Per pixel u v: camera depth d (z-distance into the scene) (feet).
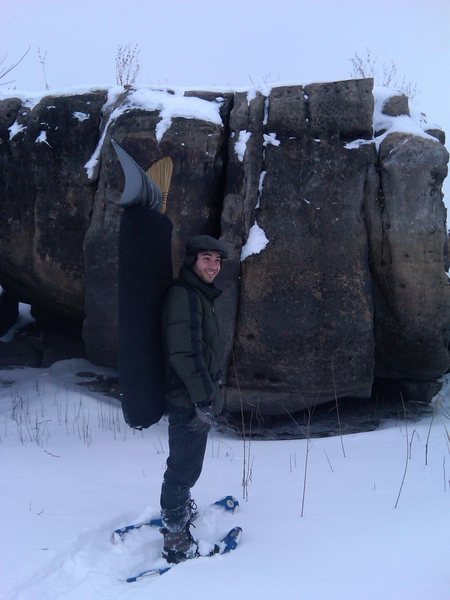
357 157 22.08
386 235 21.79
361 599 8.84
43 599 9.55
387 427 21.94
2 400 24.77
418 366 22.98
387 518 11.84
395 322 22.38
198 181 22.13
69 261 24.26
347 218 21.84
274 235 21.66
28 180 24.49
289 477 15.52
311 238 21.65
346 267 21.63
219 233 22.75
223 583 9.75
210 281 11.37
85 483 15.20
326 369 21.44
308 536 11.35
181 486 11.01
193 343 10.55
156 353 10.83
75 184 23.94
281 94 22.70
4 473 15.96
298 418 22.53
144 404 10.78
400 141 21.68
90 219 23.95
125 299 10.61
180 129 22.30
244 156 22.27
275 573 9.96
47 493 14.32
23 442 19.48
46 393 24.94
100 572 10.50
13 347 29.35
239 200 22.04
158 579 10.08
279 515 12.64
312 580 9.57
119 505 13.51
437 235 21.43
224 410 22.35
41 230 24.39
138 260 10.51
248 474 15.89
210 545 11.09
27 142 24.43
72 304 25.67
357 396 21.98
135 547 11.51
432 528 10.92
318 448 18.52
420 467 15.61
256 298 21.54
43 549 11.07
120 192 22.71
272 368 21.53
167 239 10.92
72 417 22.43
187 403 10.92
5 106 25.29
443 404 24.79
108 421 21.94
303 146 22.27
